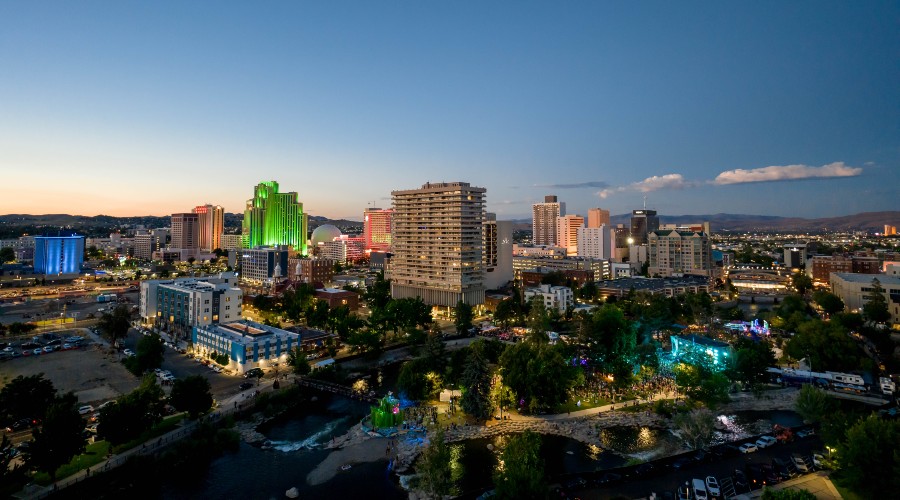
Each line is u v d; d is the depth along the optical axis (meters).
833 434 99.38
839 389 152.50
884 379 153.12
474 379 134.12
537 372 139.00
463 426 131.00
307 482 103.56
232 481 103.56
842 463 91.50
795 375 158.38
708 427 114.06
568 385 142.38
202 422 123.50
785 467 100.38
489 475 105.88
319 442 123.31
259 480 104.06
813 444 113.81
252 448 119.25
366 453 116.38
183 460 107.69
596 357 170.88
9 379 160.12
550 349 150.50
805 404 123.94
